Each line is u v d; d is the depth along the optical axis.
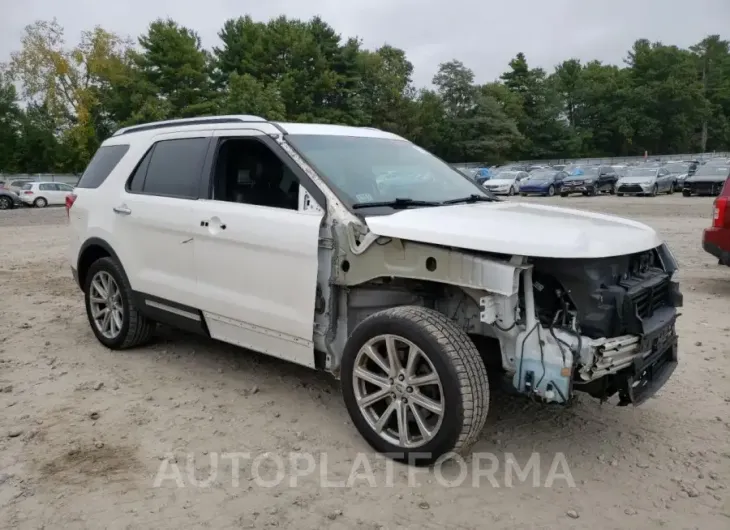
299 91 67.25
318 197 4.07
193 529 3.14
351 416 3.94
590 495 3.47
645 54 101.62
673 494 3.48
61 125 60.62
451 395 3.43
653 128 98.62
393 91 77.38
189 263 4.83
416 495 3.44
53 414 4.43
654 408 4.61
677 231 15.10
